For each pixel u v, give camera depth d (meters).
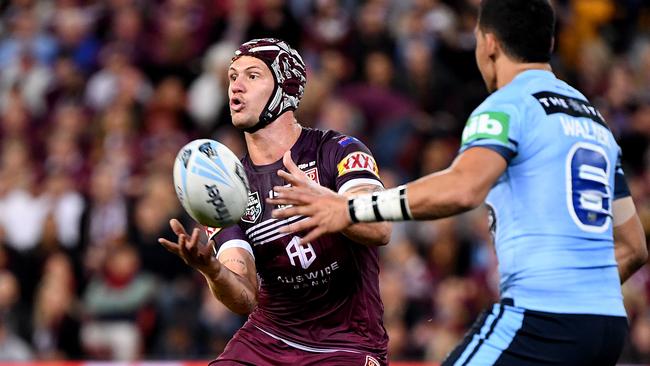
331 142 18.28
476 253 38.22
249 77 18.22
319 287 18.17
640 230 17.09
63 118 47.19
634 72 53.50
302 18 49.31
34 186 43.72
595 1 56.53
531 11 16.16
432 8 49.72
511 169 15.54
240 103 18.16
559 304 15.21
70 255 40.22
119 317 37.91
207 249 17.08
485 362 15.41
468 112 45.22
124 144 44.81
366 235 16.78
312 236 15.44
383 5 49.31
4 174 44.91
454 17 50.22
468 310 35.53
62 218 41.72
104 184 41.62
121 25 50.62
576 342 15.17
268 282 18.50
